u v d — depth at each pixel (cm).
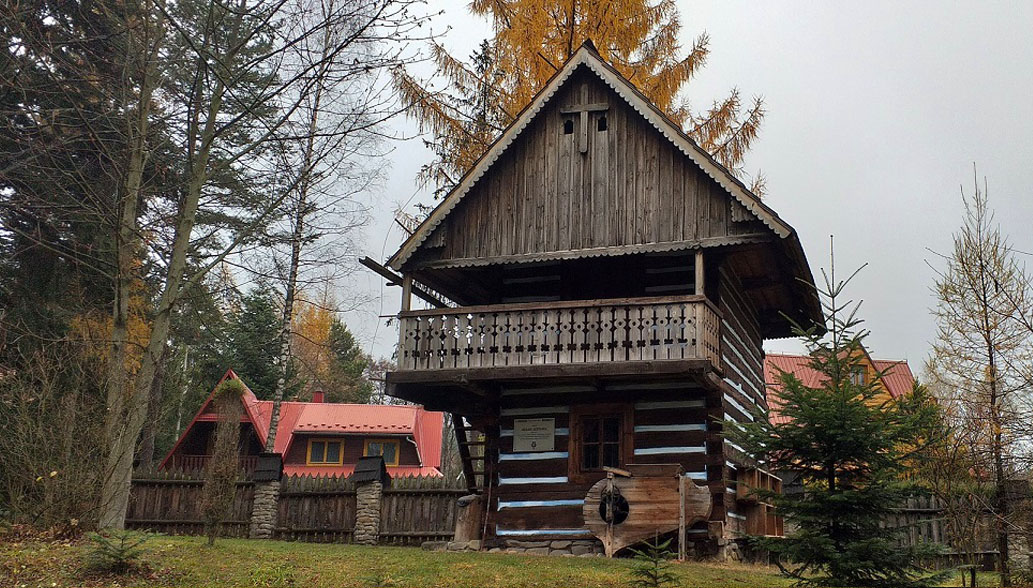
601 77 1941
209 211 2327
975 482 1683
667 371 1731
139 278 2066
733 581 1366
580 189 1947
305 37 1600
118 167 1723
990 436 1659
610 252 1870
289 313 2978
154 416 2484
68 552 1348
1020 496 1656
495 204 1991
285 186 1902
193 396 4247
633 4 2461
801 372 3484
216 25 1684
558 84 1964
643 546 1745
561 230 1936
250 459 3631
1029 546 1753
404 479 2391
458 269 2072
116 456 1588
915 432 1250
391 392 1914
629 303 1800
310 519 2370
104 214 1764
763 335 2658
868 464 1206
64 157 1891
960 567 1243
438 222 1977
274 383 4284
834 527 1195
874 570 1166
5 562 1252
